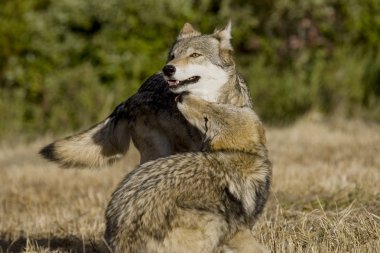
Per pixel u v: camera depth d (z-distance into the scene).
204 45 16.75
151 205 12.34
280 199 19.59
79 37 41.34
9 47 40.47
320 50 41.91
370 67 40.91
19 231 18.38
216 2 42.97
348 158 26.59
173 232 12.30
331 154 27.80
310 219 16.66
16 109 39.19
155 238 12.23
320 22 42.41
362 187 20.02
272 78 39.81
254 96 39.09
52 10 41.47
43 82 40.09
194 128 16.16
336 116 38.12
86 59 41.16
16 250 16.58
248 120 13.73
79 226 18.05
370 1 43.44
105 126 17.34
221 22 42.00
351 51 42.38
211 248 12.66
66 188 24.28
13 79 40.41
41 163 29.69
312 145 30.06
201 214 12.51
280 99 39.22
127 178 13.10
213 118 13.64
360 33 43.25
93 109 38.72
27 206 21.75
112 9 40.97
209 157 13.12
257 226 16.02
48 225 18.58
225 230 12.89
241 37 42.31
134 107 17.27
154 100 16.92
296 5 42.41
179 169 12.80
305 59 41.47
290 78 39.91
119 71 40.38
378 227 15.38
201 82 16.66
